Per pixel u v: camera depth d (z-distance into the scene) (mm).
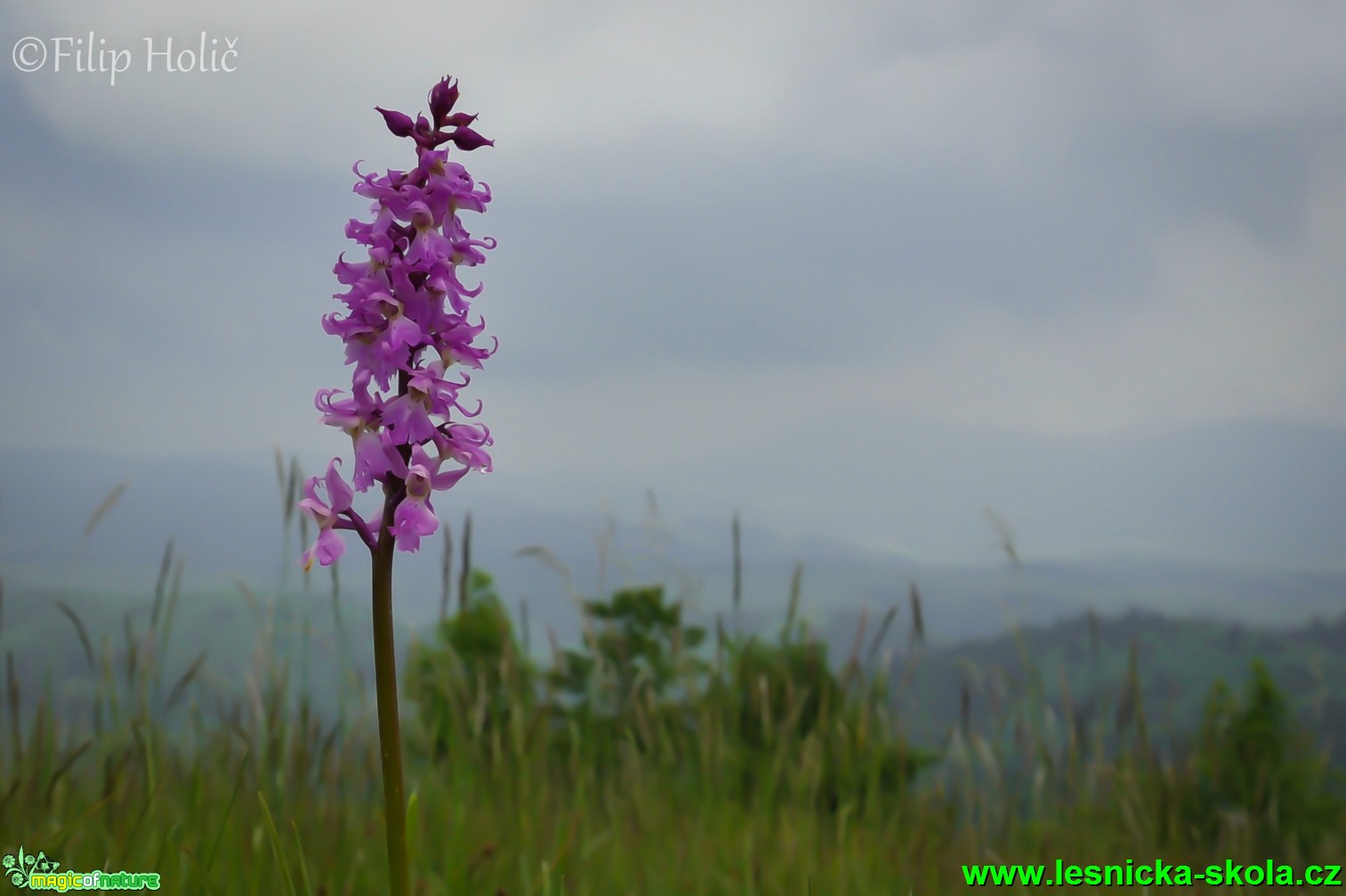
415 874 872
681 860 928
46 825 859
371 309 679
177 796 936
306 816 926
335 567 999
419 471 677
